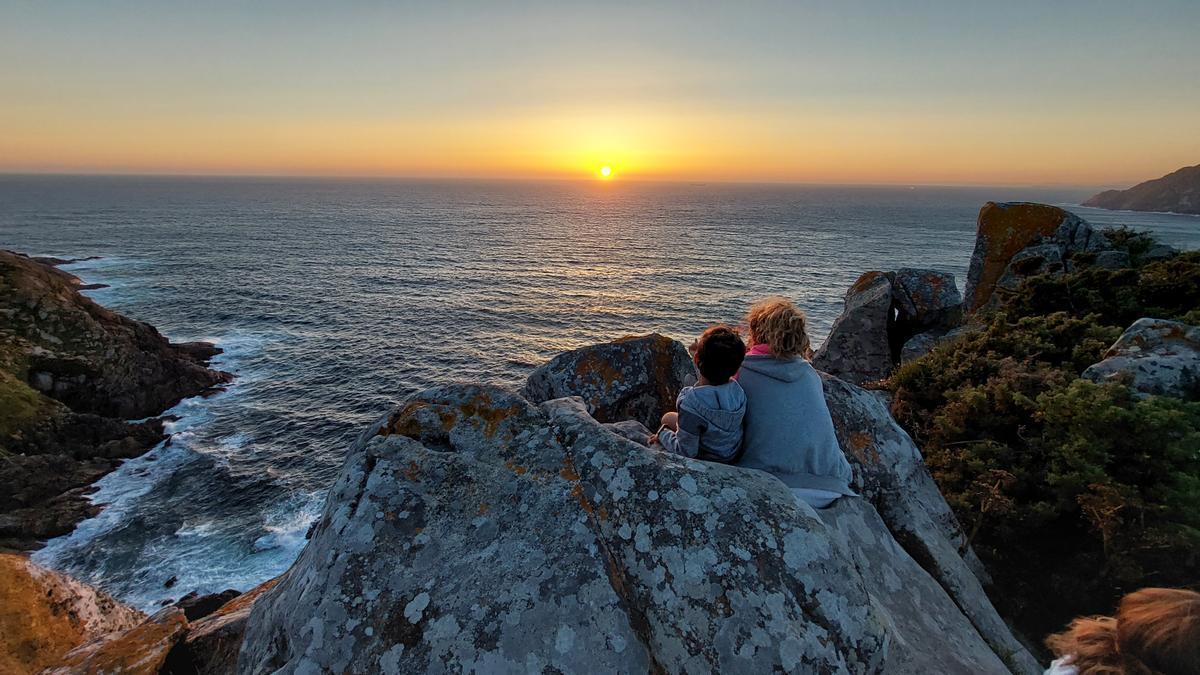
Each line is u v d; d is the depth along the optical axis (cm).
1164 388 709
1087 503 591
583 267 9481
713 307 6662
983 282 1784
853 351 1487
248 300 6562
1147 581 539
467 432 354
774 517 294
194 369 3912
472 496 313
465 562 285
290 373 4266
